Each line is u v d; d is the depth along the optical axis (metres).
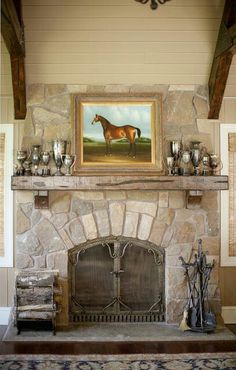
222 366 3.35
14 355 3.54
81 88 4.41
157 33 4.11
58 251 4.36
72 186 4.17
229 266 4.66
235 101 4.64
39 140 4.38
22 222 4.36
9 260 4.59
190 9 3.97
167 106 4.45
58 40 4.11
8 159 4.59
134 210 4.40
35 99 4.39
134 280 4.45
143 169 4.35
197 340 3.93
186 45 4.20
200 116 4.46
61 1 3.88
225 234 4.65
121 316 4.41
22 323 4.13
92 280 4.43
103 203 4.39
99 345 3.79
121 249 4.45
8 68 4.37
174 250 4.40
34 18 3.96
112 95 4.36
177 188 4.20
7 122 4.57
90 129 4.35
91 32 4.08
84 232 4.37
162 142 4.37
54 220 4.36
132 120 4.38
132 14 3.97
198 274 4.29
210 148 4.45
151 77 4.41
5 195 4.59
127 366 3.34
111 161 4.35
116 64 4.30
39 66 4.28
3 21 3.24
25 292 4.05
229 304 4.66
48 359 3.46
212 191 4.46
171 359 3.49
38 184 4.14
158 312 4.43
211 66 4.34
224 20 3.91
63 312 4.32
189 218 4.43
